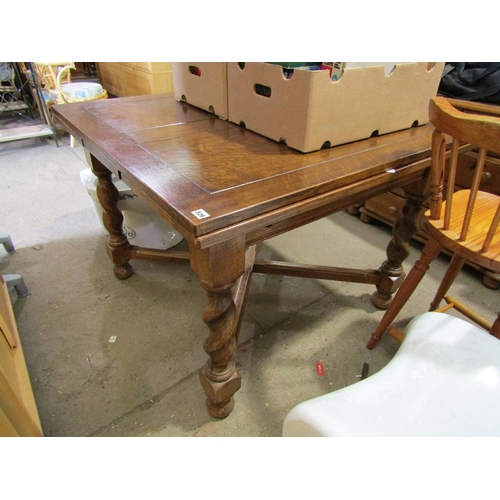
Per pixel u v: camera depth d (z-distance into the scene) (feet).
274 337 4.71
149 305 5.14
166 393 3.99
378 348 4.61
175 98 4.55
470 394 2.45
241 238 2.49
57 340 4.56
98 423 3.67
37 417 3.47
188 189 2.44
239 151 3.07
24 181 8.54
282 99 3.02
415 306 5.24
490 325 4.24
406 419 2.29
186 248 6.43
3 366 3.18
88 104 4.24
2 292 4.46
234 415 3.78
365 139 3.43
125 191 5.40
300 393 4.04
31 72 9.91
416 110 3.72
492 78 5.07
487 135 2.47
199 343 4.59
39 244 6.35
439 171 3.22
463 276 5.90
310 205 2.56
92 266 5.86
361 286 5.65
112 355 4.40
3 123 10.99
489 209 3.79
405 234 4.46
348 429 2.22
